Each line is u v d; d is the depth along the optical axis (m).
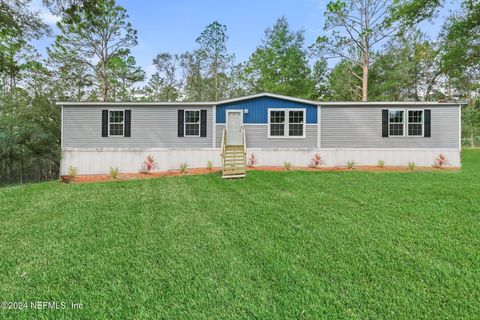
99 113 13.84
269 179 9.27
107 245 3.88
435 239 3.94
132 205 6.17
